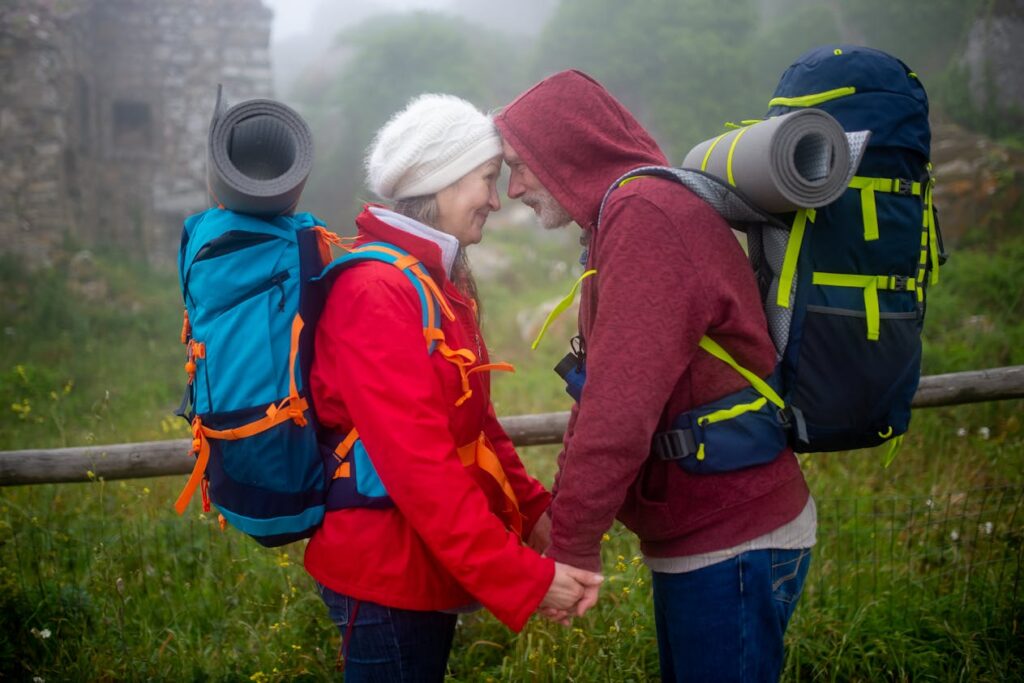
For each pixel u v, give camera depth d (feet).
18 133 40.93
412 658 5.18
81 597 9.16
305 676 8.08
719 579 4.95
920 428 14.78
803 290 4.82
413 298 5.02
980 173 30.40
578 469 4.76
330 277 5.03
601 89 5.46
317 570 5.17
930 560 10.37
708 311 4.67
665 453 5.00
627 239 4.72
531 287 38.14
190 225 5.20
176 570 10.23
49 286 37.70
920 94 5.03
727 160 4.85
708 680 5.02
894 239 4.83
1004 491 10.61
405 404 4.77
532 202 5.69
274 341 4.91
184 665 8.34
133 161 49.60
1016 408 15.12
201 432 4.91
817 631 8.70
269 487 4.90
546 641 8.16
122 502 12.28
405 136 5.44
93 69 48.47
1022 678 7.82
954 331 21.17
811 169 4.61
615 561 10.28
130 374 27.96
